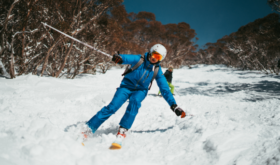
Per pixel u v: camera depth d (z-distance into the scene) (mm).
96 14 13484
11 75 9719
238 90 10625
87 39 15164
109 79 15180
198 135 2289
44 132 1784
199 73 25031
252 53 26047
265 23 27734
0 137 1721
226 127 2391
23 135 1707
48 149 1565
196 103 5484
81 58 15133
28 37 11516
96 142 2338
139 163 1814
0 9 10938
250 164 1646
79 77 15523
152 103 5328
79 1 12227
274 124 2453
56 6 11570
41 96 5406
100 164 1642
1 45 9797
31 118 2785
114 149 2143
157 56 2252
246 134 2125
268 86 11898
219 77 19500
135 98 2344
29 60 11453
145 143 2422
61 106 4211
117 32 18531
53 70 13625
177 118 3291
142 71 2320
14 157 1440
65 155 1607
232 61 36094
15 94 5332
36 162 1450
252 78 17234
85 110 4031
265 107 3617
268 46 24531
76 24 12555
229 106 4480
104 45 17125
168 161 1938
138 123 3566
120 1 13742
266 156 1645
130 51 30672
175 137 2445
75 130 2402
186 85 13500
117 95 2361
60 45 13578
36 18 11188
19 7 9867
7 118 2662
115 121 3373
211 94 9125
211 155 1894
